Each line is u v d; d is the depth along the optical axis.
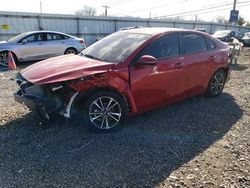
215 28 38.50
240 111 5.06
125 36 4.68
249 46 24.50
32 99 3.63
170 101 4.72
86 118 3.79
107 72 3.76
